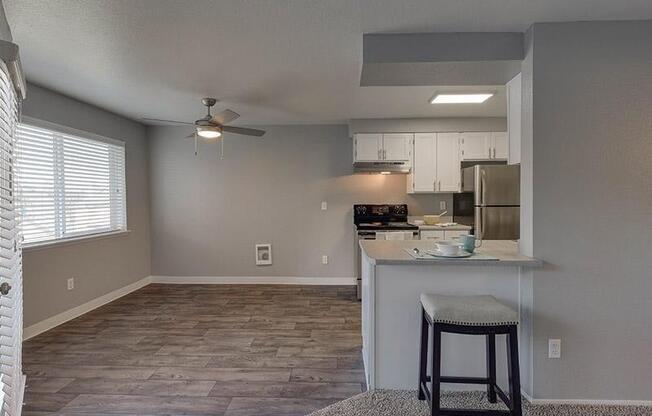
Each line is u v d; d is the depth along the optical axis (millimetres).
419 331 2455
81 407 2324
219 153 5508
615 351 2279
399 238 4766
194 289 5223
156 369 2828
